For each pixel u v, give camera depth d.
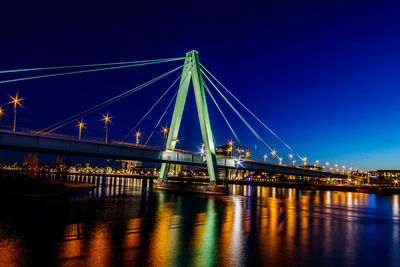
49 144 51.31
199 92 69.06
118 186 101.69
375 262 16.56
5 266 13.66
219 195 67.31
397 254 18.33
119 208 36.88
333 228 26.86
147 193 69.00
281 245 19.45
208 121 70.38
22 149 50.56
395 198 86.81
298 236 22.53
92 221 26.08
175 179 199.50
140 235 21.08
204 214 33.81
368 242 21.53
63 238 19.19
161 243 18.95
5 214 27.62
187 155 75.44
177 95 74.12
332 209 44.62
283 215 34.62
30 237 19.09
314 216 34.94
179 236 21.27
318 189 129.88
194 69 70.31
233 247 18.56
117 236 20.45
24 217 26.38
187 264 14.94
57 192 50.09
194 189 74.75
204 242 19.62
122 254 16.16
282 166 108.62
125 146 62.38
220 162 81.31
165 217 30.59
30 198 42.62
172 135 73.06
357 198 78.00
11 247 16.66
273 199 61.72
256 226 26.36
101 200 46.59
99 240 19.05
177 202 48.34
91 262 14.59
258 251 17.80
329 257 17.11
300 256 17.05
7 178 52.53
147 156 66.62
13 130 46.97
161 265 14.59
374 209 47.66
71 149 54.16
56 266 13.88
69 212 30.92
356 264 16.08
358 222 31.70
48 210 31.56
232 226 26.06
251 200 56.72
